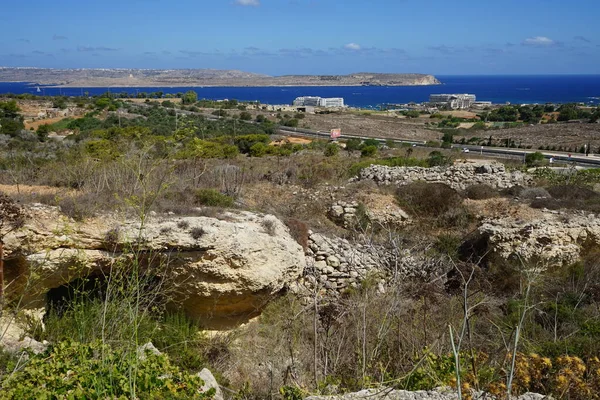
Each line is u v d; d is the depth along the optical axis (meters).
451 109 152.88
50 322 8.21
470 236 15.41
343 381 6.64
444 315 8.51
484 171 23.05
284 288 11.28
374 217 16.75
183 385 5.44
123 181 10.89
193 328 9.42
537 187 20.08
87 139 33.75
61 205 9.23
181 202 11.58
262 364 8.46
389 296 9.02
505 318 9.36
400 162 27.70
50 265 8.55
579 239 14.09
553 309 9.59
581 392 5.80
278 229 11.31
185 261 9.50
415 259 12.58
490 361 6.33
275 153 34.84
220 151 30.91
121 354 5.50
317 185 20.17
